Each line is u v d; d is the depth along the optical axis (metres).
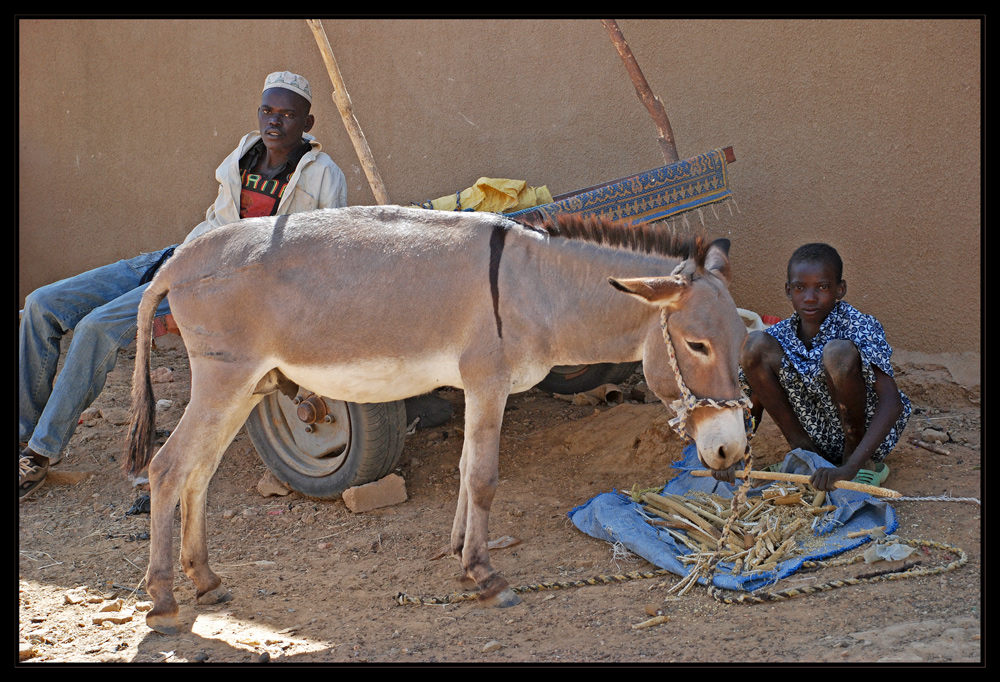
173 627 3.55
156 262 5.37
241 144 5.06
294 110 4.95
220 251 3.79
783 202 6.73
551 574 3.93
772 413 4.40
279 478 5.11
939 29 6.14
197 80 8.68
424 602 3.75
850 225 6.54
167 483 3.62
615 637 3.24
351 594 3.92
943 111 6.19
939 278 6.30
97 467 5.51
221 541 4.61
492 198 5.25
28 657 3.31
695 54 6.90
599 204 4.78
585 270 3.70
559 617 3.47
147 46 8.86
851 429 4.14
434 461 5.44
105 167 9.27
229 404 3.76
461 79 7.67
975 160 6.12
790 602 3.35
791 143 6.66
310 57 8.12
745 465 3.62
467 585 3.85
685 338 3.44
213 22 8.50
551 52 7.36
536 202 5.30
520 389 3.83
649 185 4.88
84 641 3.48
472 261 3.70
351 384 3.81
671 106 7.02
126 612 3.75
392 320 3.68
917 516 3.92
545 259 3.73
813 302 4.12
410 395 3.93
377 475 4.86
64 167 9.49
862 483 3.92
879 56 6.33
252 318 3.71
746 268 6.89
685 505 4.12
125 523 4.82
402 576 4.07
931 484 4.26
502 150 7.61
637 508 4.23
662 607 3.46
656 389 3.64
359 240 3.77
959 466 4.54
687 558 3.74
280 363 3.80
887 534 3.73
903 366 6.27
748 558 3.66
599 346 3.72
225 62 8.52
